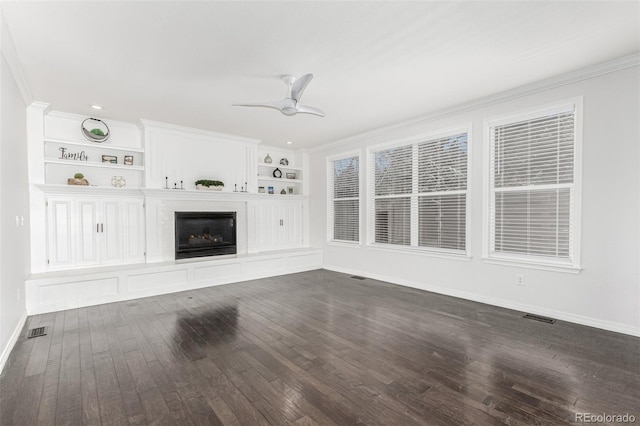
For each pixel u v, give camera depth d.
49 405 2.02
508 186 4.00
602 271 3.23
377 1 2.20
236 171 6.10
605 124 3.19
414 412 1.94
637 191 3.02
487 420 1.86
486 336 3.10
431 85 3.68
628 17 2.38
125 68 3.18
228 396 2.12
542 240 3.71
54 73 3.27
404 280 5.27
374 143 5.70
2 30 2.37
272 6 2.25
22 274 3.55
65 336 3.16
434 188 4.82
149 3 2.19
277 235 6.85
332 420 1.87
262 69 3.24
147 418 1.89
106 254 4.78
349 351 2.79
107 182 4.93
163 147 5.21
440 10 2.31
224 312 3.92
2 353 2.59
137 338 3.11
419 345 2.91
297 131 5.71
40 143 4.16
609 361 2.56
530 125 3.79
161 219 5.20
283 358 2.67
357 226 6.19
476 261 4.29
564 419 1.86
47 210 4.31
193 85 3.62
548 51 2.90
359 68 3.23
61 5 2.19
